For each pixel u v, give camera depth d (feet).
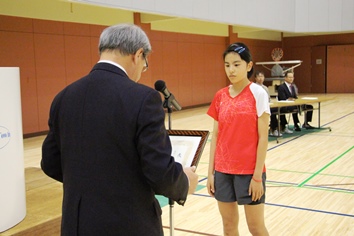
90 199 4.56
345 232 10.91
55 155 5.20
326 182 15.84
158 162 4.33
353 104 43.83
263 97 7.42
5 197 5.11
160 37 39.42
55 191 7.00
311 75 60.29
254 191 7.41
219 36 48.34
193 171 5.65
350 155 20.47
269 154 21.07
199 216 12.41
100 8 32.53
